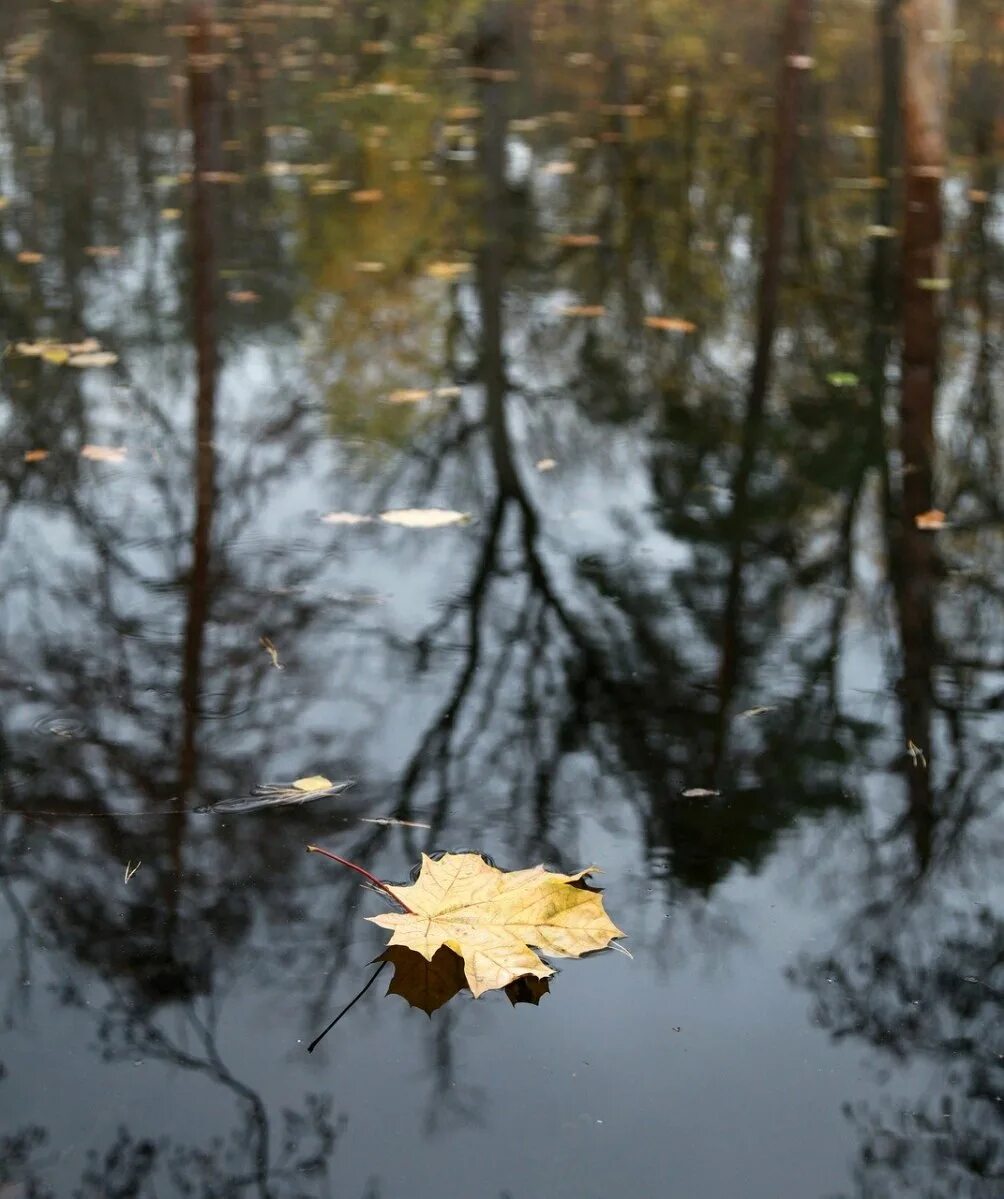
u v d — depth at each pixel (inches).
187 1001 64.0
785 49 225.8
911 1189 54.0
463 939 66.7
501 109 326.6
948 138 286.4
